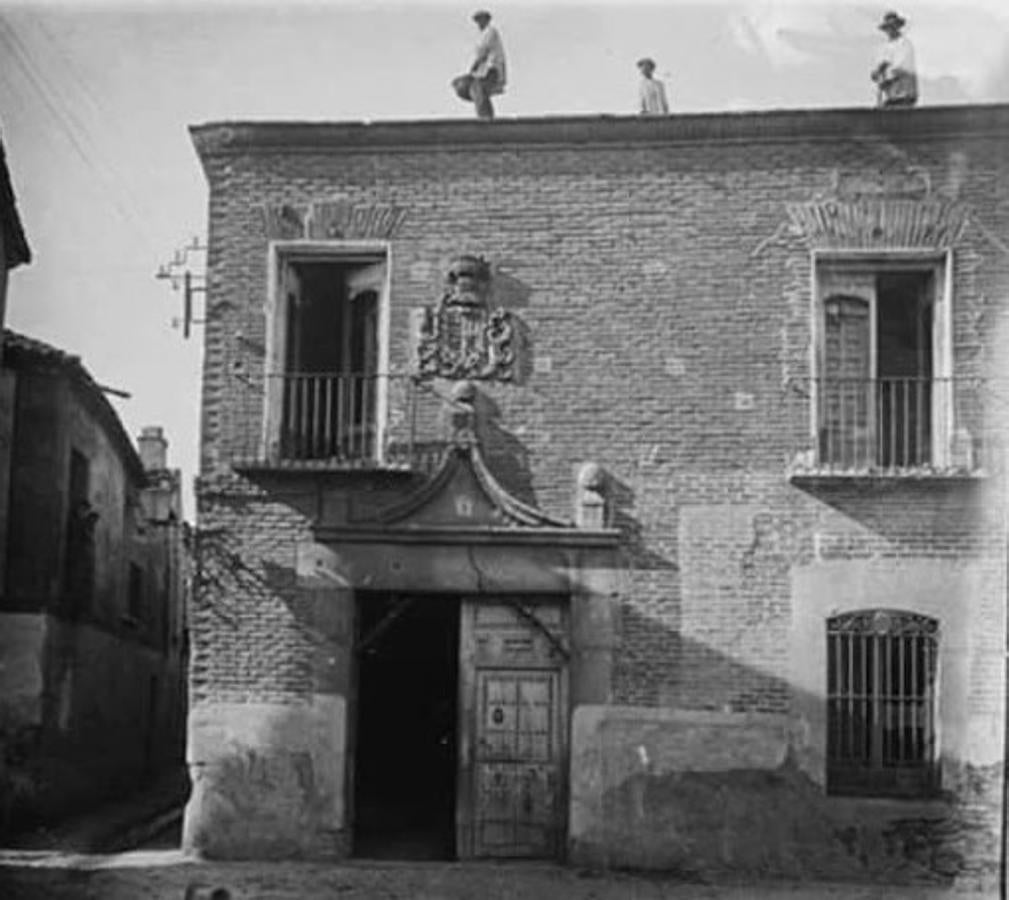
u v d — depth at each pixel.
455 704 15.87
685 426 14.48
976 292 14.45
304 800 14.14
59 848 15.34
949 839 13.70
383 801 15.80
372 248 14.89
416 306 14.80
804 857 13.80
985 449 14.22
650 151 14.82
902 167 14.61
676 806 13.95
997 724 13.88
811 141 14.69
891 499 14.24
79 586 18.77
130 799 21.02
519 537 14.32
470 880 13.36
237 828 14.12
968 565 14.11
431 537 14.37
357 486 14.51
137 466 22.16
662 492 14.41
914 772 13.98
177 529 25.88
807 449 14.34
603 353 14.64
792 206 14.64
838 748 14.05
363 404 14.84
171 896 12.75
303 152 15.03
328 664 14.30
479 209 14.89
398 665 16.03
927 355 14.63
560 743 14.25
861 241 14.55
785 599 14.19
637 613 14.26
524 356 14.68
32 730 16.91
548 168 14.89
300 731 14.22
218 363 14.78
